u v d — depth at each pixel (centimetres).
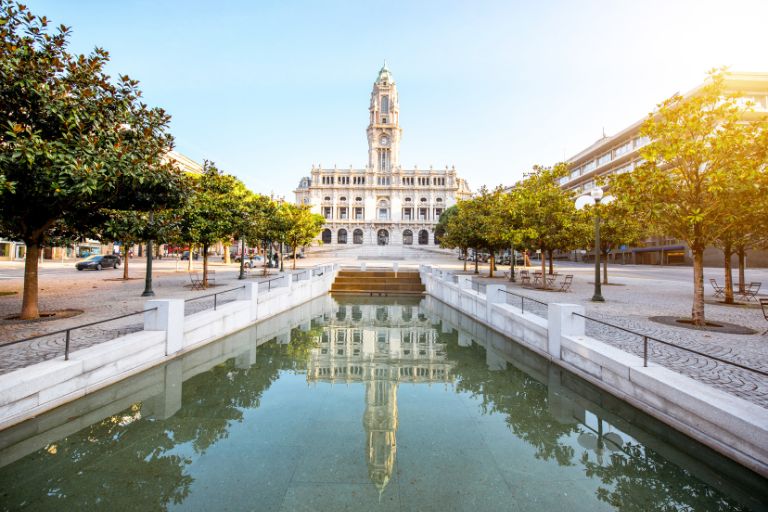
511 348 919
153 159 898
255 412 536
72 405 522
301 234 3172
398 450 430
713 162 834
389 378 697
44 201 797
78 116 792
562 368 700
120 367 614
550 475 383
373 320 1314
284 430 479
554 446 445
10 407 446
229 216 1703
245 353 865
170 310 733
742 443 375
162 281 2058
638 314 1105
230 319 991
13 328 821
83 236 1095
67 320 914
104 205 933
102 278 2186
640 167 916
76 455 414
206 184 1716
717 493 360
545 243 1764
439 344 969
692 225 866
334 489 351
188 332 803
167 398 586
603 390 584
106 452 420
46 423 483
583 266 4847
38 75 750
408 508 324
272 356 839
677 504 341
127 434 465
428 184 10381
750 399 485
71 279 2103
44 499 337
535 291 1734
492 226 2012
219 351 870
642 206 904
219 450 426
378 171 10375
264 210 2417
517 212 1709
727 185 780
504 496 346
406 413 538
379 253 7594
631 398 523
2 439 434
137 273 2686
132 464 396
